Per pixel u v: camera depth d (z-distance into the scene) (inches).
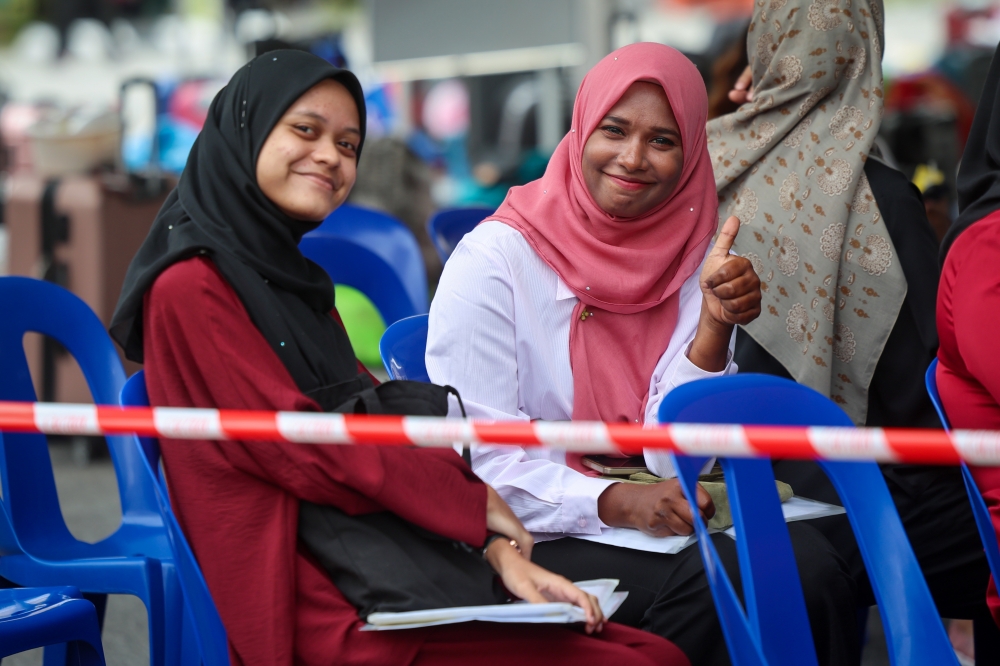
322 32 756.0
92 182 541.3
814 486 265.3
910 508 265.7
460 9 648.4
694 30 1061.8
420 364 273.6
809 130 302.7
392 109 790.5
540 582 190.1
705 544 166.9
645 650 188.7
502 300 247.9
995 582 206.8
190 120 771.4
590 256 251.6
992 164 233.5
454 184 829.2
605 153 248.8
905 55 1056.8
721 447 159.5
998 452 148.4
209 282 191.0
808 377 286.5
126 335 199.5
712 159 313.7
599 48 622.8
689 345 249.0
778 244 295.3
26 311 278.4
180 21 1133.1
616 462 242.5
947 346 223.9
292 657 183.0
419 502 188.9
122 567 242.5
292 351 197.5
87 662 215.2
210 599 183.9
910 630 193.2
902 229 288.4
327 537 188.5
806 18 300.2
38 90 1160.8
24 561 252.2
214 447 187.9
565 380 251.1
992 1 983.0
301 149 205.0
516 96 839.7
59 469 538.9
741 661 161.0
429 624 175.3
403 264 400.2
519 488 231.5
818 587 211.8
